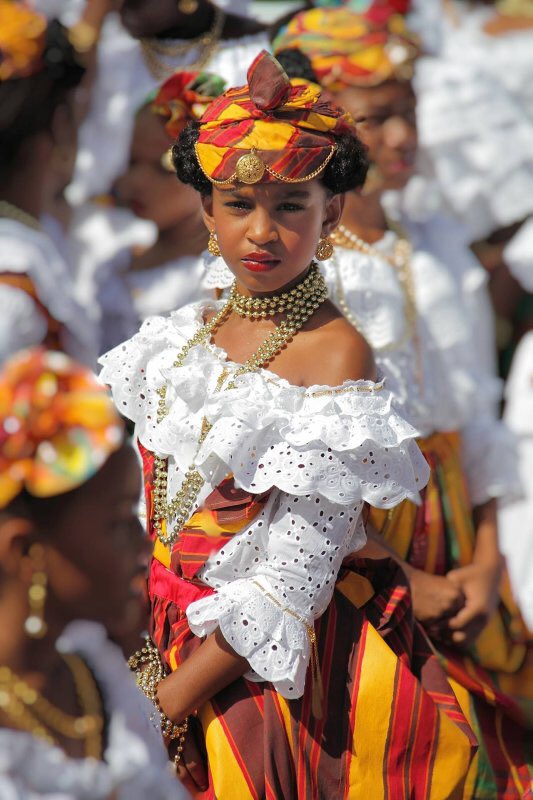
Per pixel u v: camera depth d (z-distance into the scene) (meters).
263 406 6.95
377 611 7.73
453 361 9.78
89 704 5.98
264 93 6.82
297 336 7.28
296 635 6.99
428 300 9.77
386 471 6.97
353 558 7.77
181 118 9.62
